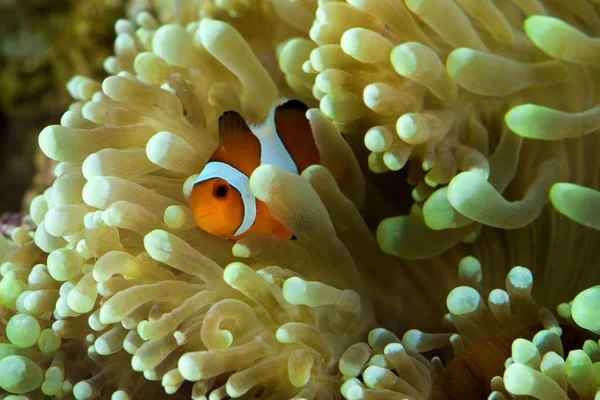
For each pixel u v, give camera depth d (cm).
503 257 40
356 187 40
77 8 71
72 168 39
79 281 36
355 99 38
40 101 76
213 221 36
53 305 37
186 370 33
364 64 38
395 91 37
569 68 38
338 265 38
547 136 36
